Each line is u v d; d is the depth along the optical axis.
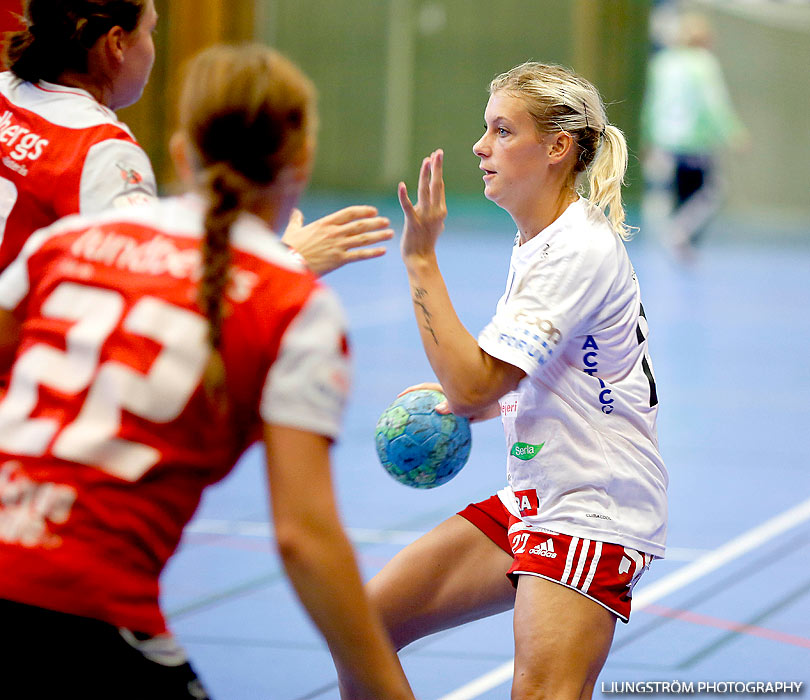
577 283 9.17
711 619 14.81
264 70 6.50
